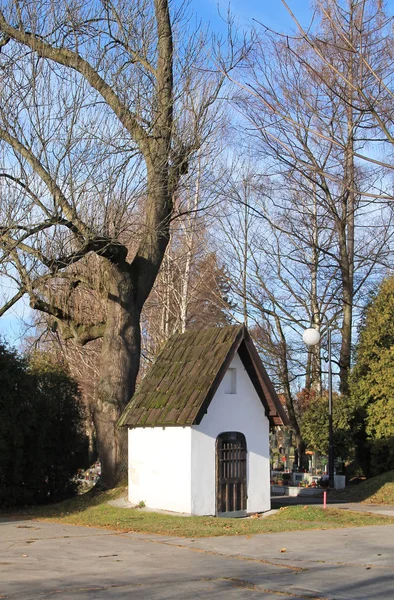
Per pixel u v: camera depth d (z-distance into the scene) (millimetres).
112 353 24391
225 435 20734
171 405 20656
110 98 23406
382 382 31094
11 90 20656
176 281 39219
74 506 22641
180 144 23953
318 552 13805
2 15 22359
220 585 10555
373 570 11789
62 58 23328
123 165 22344
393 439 30422
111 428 24078
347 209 34719
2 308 21469
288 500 26266
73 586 10453
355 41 12766
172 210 25000
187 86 24172
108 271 24125
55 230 21062
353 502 25734
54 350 38312
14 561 12836
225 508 20469
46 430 25297
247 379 21547
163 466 20828
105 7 23703
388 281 32938
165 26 24188
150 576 11297
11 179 20391
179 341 23062
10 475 24094
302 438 34938
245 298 38688
